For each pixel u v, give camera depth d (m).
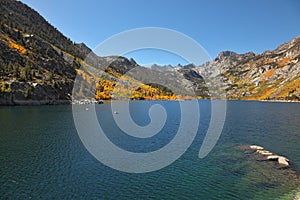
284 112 146.75
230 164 42.50
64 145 52.66
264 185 33.75
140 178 35.25
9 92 135.50
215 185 33.44
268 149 54.56
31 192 29.45
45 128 71.75
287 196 30.42
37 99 148.25
